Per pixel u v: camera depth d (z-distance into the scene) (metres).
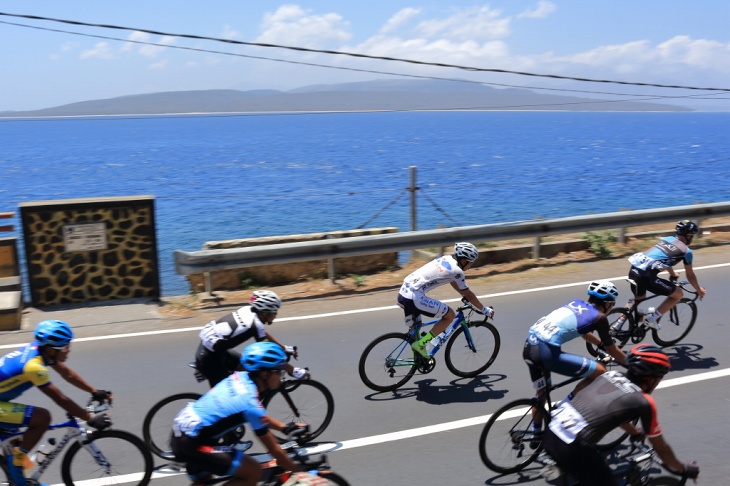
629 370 4.02
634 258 7.49
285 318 8.99
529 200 29.45
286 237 11.32
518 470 5.05
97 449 4.62
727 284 10.52
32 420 4.36
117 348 7.82
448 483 4.83
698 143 92.31
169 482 4.89
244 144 109.06
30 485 4.41
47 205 9.40
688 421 5.73
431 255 12.28
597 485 3.83
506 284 10.71
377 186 39.44
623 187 33.78
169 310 9.45
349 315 9.12
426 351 6.68
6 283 9.38
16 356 4.34
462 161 60.81
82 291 9.79
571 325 5.14
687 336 8.07
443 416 5.95
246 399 3.90
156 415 5.33
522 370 7.07
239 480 3.95
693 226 7.41
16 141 144.62
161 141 129.75
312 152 81.31
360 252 10.76
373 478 4.87
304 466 4.13
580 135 129.12
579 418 3.88
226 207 29.20
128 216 9.80
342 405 6.18
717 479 4.76
